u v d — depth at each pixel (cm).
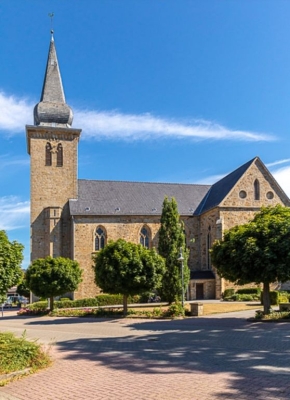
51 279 3831
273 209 2834
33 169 5291
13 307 6134
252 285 4906
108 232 5191
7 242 1608
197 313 3100
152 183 5953
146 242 5356
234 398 883
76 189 5369
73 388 1021
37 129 5316
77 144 5478
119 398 919
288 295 4172
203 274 5112
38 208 5228
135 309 3703
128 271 3209
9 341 1348
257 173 5169
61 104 5547
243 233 2595
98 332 2300
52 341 1948
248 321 2567
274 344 1630
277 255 2448
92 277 5031
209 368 1197
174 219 4403
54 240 5072
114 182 5762
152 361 1342
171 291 4184
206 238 5419
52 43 5766
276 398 873
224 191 5281
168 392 947
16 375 1154
